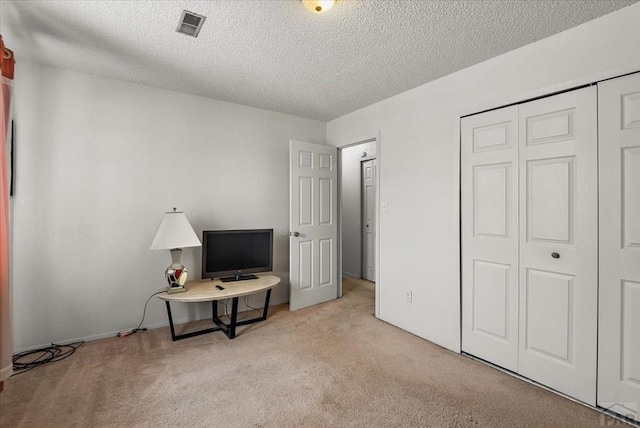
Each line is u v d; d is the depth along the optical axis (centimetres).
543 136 198
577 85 183
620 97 168
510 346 215
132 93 280
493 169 224
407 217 290
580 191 182
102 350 245
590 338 179
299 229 353
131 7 171
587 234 180
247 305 350
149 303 290
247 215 347
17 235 237
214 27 190
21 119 237
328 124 407
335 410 175
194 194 313
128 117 278
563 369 189
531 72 203
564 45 188
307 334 281
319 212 373
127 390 192
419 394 190
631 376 165
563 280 189
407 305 290
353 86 283
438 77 260
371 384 201
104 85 267
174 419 166
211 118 322
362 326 301
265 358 235
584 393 180
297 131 384
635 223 164
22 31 195
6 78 200
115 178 273
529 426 162
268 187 362
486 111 229
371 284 466
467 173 241
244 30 193
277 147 368
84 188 260
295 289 350
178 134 303
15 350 237
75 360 229
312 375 211
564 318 189
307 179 361
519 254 210
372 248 482
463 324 244
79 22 185
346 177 523
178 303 306
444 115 257
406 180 291
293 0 164
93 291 265
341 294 406
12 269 235
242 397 186
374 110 331
